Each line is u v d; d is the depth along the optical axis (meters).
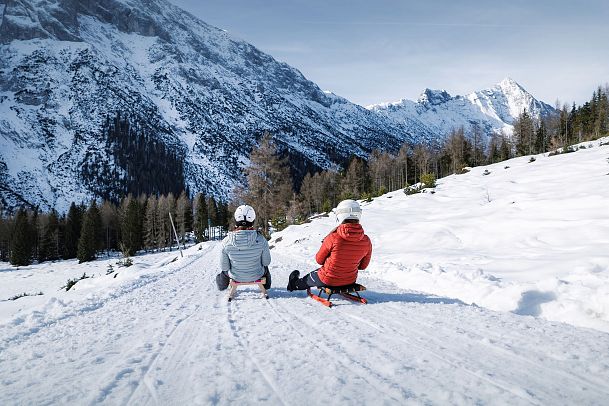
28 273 51.91
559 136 71.44
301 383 1.95
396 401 1.70
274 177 34.81
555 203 12.63
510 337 2.71
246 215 4.89
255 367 2.23
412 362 2.23
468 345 2.56
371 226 16.81
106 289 6.95
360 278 7.50
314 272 4.61
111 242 83.38
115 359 2.54
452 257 9.31
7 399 1.86
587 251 7.61
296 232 22.55
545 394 1.73
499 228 11.52
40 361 2.54
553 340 2.61
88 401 1.81
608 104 68.94
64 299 6.14
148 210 77.31
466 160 77.94
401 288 5.91
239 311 4.13
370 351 2.47
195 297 5.55
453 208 17.33
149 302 5.25
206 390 1.89
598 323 3.42
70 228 74.31
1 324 4.18
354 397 1.76
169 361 2.44
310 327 3.20
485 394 1.75
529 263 7.26
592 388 1.79
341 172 90.69
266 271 5.01
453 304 4.17
